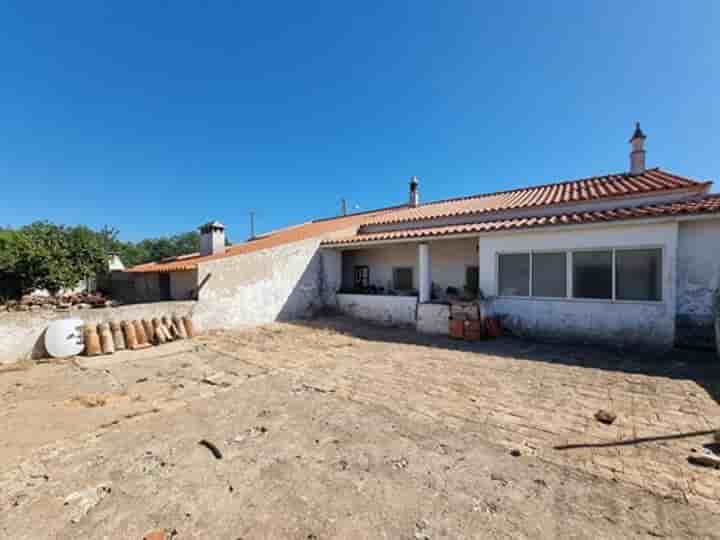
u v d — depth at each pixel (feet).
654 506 8.61
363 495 9.30
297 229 67.77
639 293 25.08
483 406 15.48
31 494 9.53
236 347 28.81
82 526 8.25
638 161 39.14
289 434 13.02
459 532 7.88
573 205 34.01
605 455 11.09
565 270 28.14
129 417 14.82
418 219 45.19
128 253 106.83
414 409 15.30
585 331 27.25
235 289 37.81
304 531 8.00
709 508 8.48
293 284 43.16
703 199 26.21
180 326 32.45
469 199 55.77
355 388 18.28
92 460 11.32
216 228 50.85
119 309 29.43
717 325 22.34
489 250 31.96
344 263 51.47
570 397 16.34
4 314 23.98
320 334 34.37
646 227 24.64
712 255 23.09
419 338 31.89
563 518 8.26
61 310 26.53
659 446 11.53
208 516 8.55
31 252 49.14
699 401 15.40
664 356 23.00
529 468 10.46
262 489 9.64
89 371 22.06
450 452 11.53
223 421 14.30
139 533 7.99
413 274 43.80
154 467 10.86
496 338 30.35
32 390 18.45
